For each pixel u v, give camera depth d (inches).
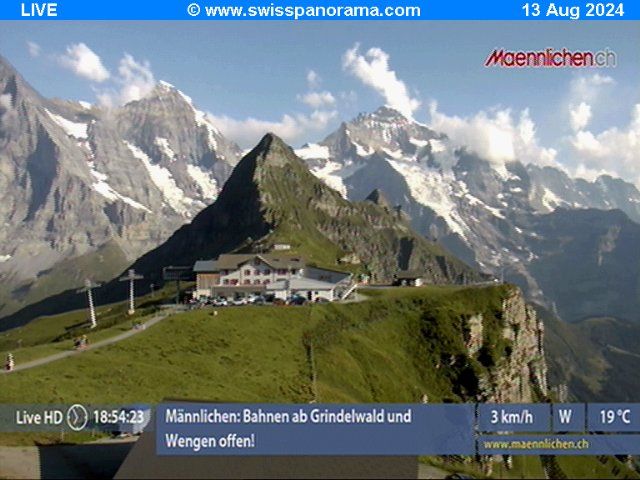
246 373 3730.3
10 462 2229.3
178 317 4586.6
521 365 6796.3
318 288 6176.2
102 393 2903.5
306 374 4023.1
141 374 3257.9
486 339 6368.1
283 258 6791.3
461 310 6402.6
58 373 3127.5
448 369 5610.2
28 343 7829.7
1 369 3171.8
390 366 4953.3
